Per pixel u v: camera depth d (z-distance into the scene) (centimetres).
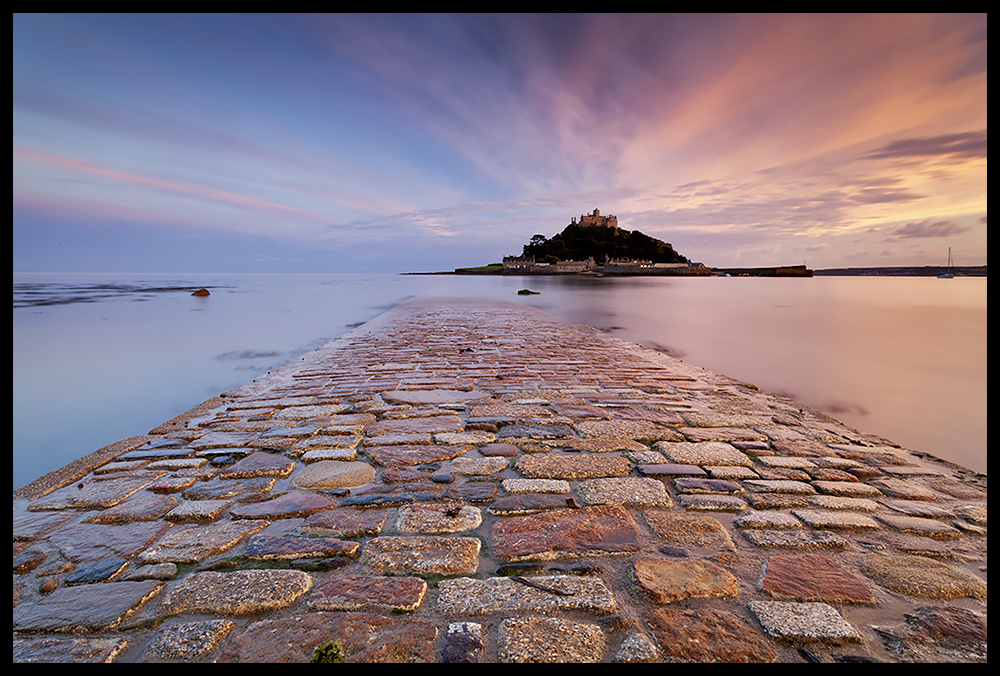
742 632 212
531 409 575
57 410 786
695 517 314
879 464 407
